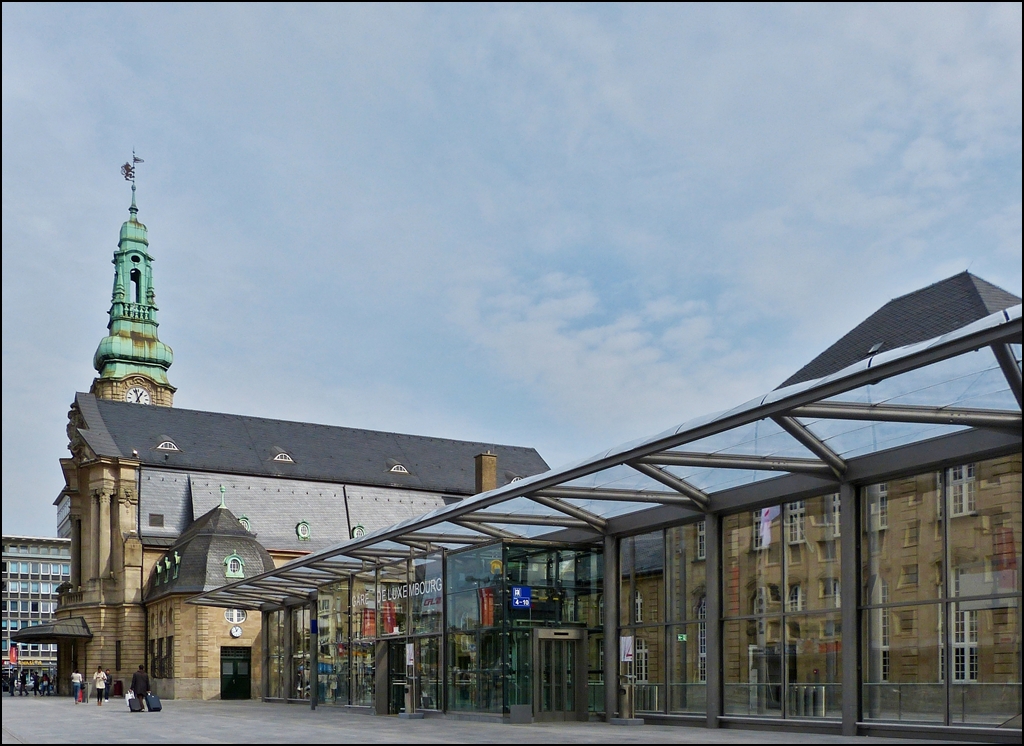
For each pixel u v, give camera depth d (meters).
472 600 29.05
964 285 33.62
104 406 87.69
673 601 25.69
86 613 79.56
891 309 36.44
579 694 27.73
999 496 18.11
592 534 28.39
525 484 23.08
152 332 106.62
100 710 43.81
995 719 17.75
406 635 33.03
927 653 19.06
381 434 103.69
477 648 28.62
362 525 93.44
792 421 18.61
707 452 20.52
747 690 23.17
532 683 27.23
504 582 27.28
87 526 82.94
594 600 28.22
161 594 71.94
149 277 107.75
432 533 29.91
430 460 103.94
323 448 97.81
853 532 20.55
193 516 84.69
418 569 32.53
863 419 17.17
